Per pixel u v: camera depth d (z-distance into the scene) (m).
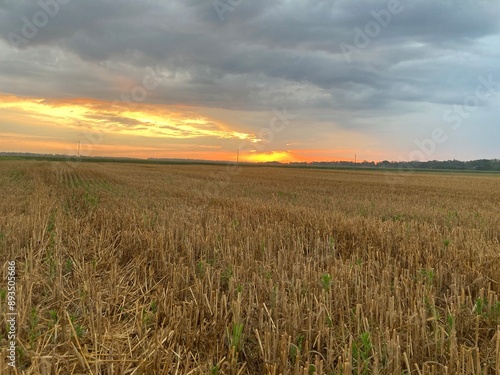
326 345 3.58
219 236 7.46
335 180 39.16
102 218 9.39
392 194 23.23
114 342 3.75
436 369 3.27
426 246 7.04
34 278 5.14
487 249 6.65
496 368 3.02
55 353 3.50
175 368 3.28
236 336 3.47
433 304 4.11
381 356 3.31
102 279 5.63
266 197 18.80
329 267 5.61
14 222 8.02
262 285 4.71
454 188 30.41
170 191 19.88
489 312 4.16
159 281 5.32
